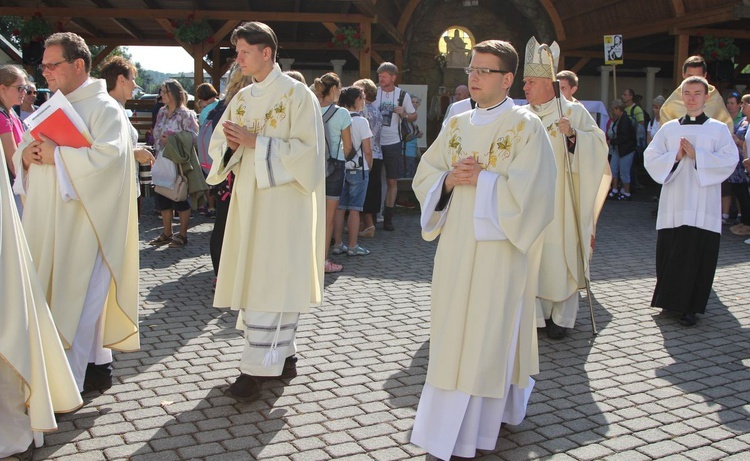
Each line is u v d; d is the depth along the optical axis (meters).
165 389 4.50
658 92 20.25
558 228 5.64
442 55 19.39
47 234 4.06
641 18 15.83
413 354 5.20
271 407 4.27
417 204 12.01
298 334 5.60
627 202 13.77
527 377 3.72
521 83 19.72
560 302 5.64
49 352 3.61
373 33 17.19
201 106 8.57
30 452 3.59
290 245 4.34
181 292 6.77
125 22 15.11
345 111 7.57
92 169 4.04
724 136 6.01
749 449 3.87
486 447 3.64
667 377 4.89
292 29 16.25
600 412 4.31
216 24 15.09
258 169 4.24
